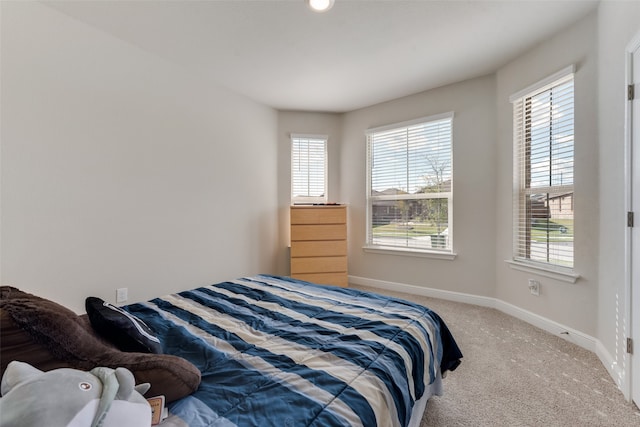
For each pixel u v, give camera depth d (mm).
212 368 989
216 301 1655
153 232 2549
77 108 2080
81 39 2094
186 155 2809
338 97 3525
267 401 813
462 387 1660
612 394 1594
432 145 3379
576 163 2148
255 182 3578
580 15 2076
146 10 1987
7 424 499
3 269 1788
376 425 800
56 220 1991
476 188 3066
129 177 2377
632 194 1550
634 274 1524
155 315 1462
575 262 2164
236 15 2051
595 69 2004
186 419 750
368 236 3891
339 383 894
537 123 2539
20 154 1838
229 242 3248
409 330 1291
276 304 1618
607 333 1852
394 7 1981
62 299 2016
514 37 2338
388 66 2787
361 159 3918
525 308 2617
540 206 2520
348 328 1299
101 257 2215
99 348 820
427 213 3449
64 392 564
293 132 3959
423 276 3439
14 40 1805
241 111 3395
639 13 1484
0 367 670
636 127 1518
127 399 648
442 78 3049
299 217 3543
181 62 2680
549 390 1630
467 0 1929
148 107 2500
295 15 2055
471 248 3111
